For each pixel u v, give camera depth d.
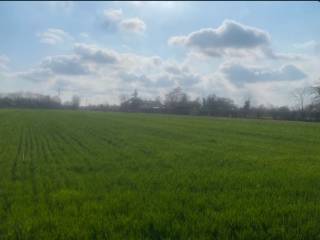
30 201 9.95
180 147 26.86
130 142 30.62
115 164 17.92
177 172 15.08
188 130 46.69
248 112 117.25
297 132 44.19
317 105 101.94
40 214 8.62
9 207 9.49
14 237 7.15
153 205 9.33
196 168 16.44
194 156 21.25
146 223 7.85
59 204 9.56
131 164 17.88
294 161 19.11
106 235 7.16
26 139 32.66
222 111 125.12
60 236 7.11
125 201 9.79
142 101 187.12
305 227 7.54
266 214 8.50
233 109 132.12
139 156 21.17
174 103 158.88
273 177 13.69
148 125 57.12
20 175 14.60
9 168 16.33
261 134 40.94
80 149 25.25
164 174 14.53
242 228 7.66
